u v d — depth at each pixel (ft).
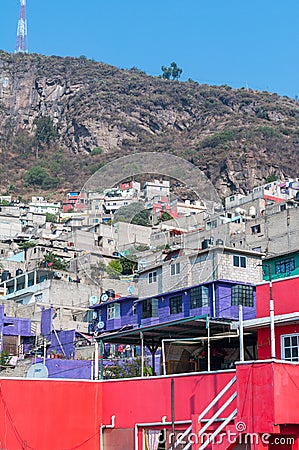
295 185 335.67
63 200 542.57
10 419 59.62
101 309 129.29
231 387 53.26
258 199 244.42
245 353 83.15
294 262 103.40
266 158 541.34
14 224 329.93
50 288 161.89
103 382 64.90
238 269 117.60
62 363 105.91
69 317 148.56
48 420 61.46
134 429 61.11
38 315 146.41
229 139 563.07
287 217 172.86
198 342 84.69
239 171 525.75
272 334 53.67
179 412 57.62
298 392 48.78
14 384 60.54
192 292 107.24
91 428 63.46
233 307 103.96
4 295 187.62
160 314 112.57
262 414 47.65
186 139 653.30
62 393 62.69
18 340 136.46
